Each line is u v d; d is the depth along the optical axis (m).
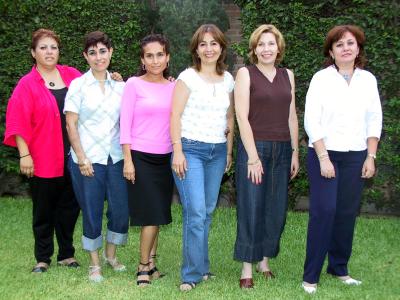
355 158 4.02
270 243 4.29
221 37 3.96
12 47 7.06
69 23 6.96
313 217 4.04
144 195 4.06
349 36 3.92
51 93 4.42
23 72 7.10
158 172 4.09
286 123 4.10
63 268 4.60
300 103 6.46
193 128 3.98
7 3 6.91
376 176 6.35
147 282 4.22
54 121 4.37
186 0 6.64
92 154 4.22
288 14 6.21
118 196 4.35
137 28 6.91
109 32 6.93
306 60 6.29
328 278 4.38
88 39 4.18
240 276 4.45
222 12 6.81
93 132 4.21
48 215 4.51
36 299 3.90
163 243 5.42
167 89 4.14
